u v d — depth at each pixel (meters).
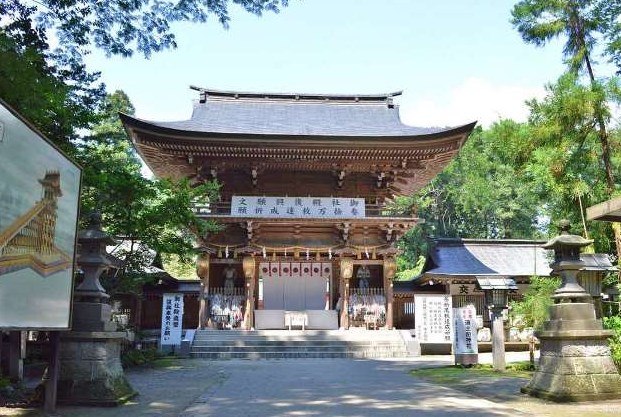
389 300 29.72
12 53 11.95
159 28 15.70
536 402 10.75
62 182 9.21
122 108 46.12
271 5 15.38
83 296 10.71
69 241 9.51
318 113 36.91
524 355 26.05
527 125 21.72
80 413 9.35
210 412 9.61
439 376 16.02
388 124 35.09
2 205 7.12
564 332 10.98
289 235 30.59
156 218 20.41
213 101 37.16
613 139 20.94
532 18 22.17
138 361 20.23
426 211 63.09
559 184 20.75
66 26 15.23
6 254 7.22
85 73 17.47
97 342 10.43
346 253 30.03
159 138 28.08
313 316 29.98
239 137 28.50
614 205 10.35
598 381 10.83
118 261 18.56
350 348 26.14
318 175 32.41
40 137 8.29
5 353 13.81
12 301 7.43
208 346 25.53
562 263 11.96
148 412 9.55
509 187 56.28
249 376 16.20
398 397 11.58
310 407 10.19
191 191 22.48
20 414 8.98
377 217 29.45
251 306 29.16
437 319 26.19
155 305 31.67
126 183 19.44
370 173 32.22
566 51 22.44
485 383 13.85
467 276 31.11
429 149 30.06
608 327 14.90
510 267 33.59
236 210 29.31
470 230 61.66
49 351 9.59
